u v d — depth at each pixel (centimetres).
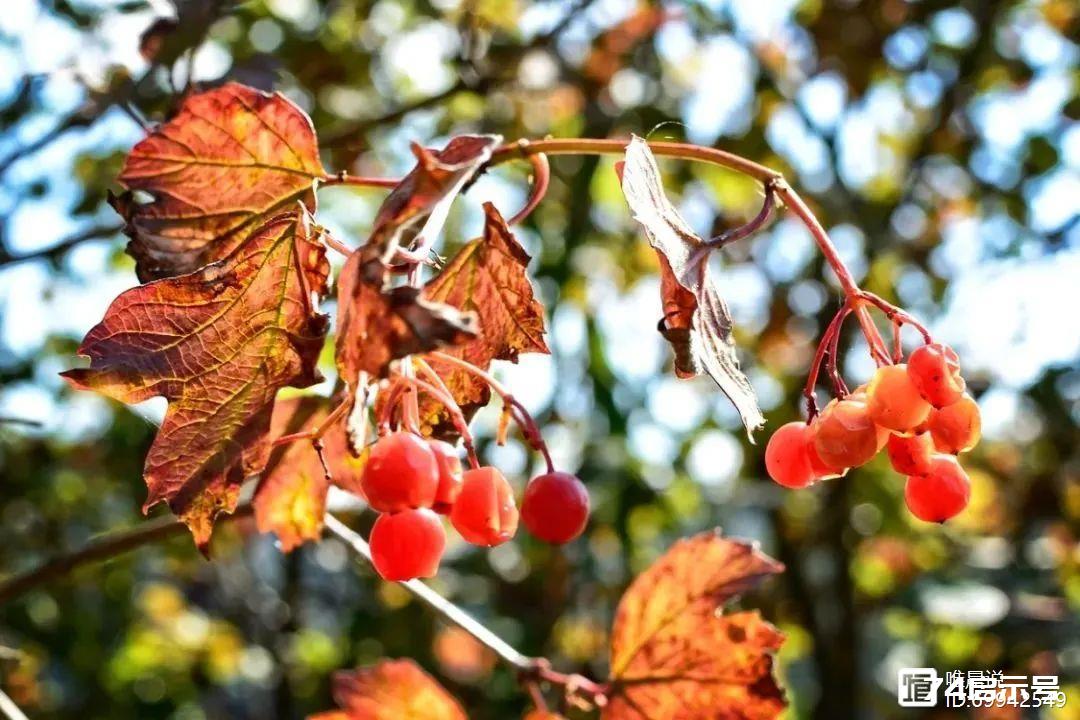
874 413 136
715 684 198
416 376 150
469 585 514
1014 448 596
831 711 505
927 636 551
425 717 215
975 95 522
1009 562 530
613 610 502
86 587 524
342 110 416
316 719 213
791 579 525
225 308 143
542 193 156
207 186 155
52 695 515
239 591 601
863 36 497
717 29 472
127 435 491
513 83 394
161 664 561
